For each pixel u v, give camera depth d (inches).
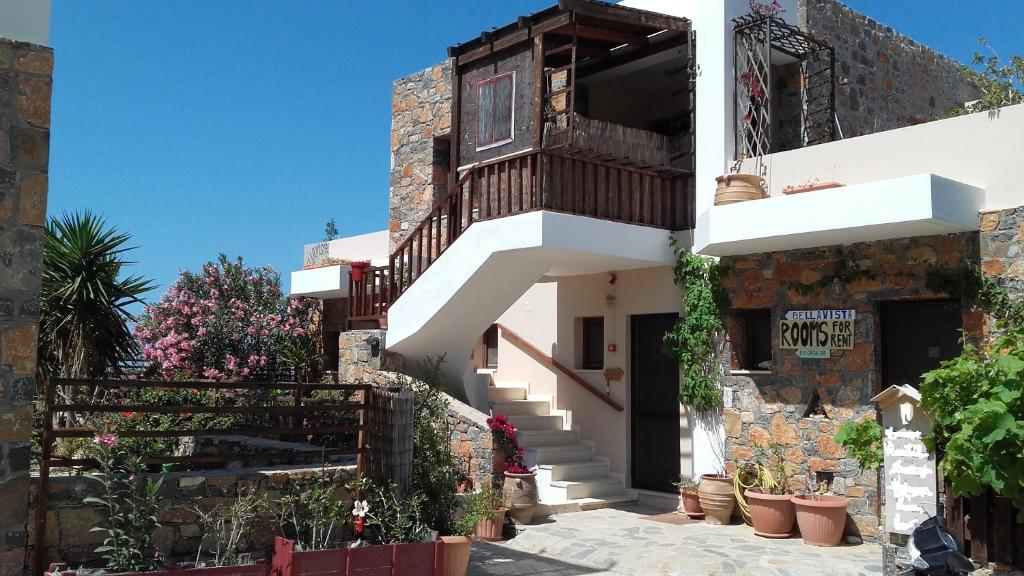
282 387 273.0
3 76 222.7
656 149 435.5
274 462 341.4
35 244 225.3
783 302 386.3
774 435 385.7
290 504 260.5
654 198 433.1
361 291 490.9
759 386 393.4
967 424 254.1
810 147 387.9
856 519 351.6
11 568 217.9
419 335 436.1
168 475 252.4
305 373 592.1
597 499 428.1
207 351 586.9
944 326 344.5
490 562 322.0
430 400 401.4
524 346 514.0
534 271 420.5
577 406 482.6
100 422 259.3
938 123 346.6
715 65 419.8
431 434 319.6
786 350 384.2
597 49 466.9
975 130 335.6
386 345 451.8
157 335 593.6
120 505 232.7
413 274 470.0
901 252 348.8
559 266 443.5
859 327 360.5
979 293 324.5
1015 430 242.4
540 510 399.2
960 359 273.4
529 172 386.9
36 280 225.0
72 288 445.1
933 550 223.0
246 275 630.5
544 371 507.2
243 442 367.6
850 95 468.1
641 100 527.2
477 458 394.0
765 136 421.1
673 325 444.8
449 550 270.7
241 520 245.8
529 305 528.7
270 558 252.4
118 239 477.4
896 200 315.3
